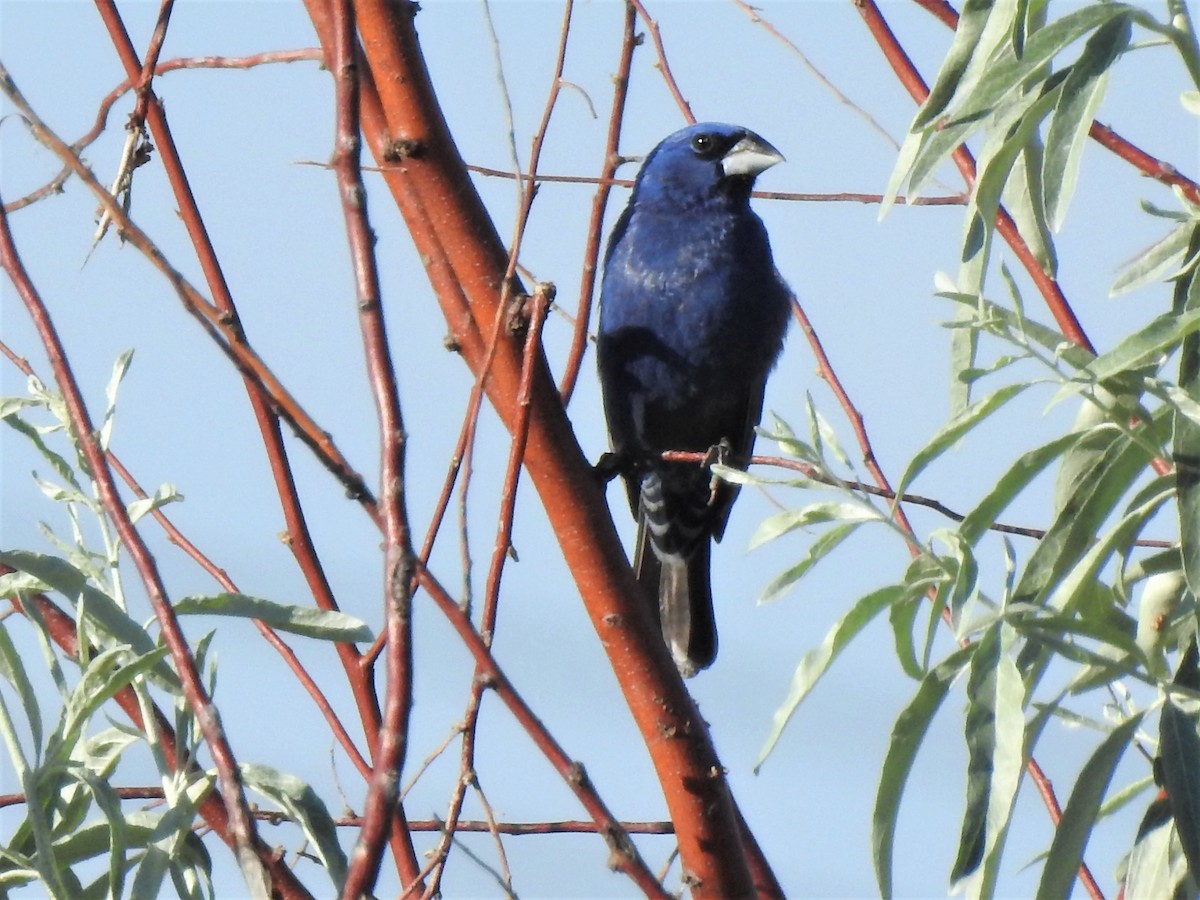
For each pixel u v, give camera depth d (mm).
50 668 5352
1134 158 6969
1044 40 6250
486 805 5426
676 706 5793
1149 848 6383
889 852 5902
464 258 5738
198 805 5285
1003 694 5766
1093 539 6207
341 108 4105
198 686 4098
